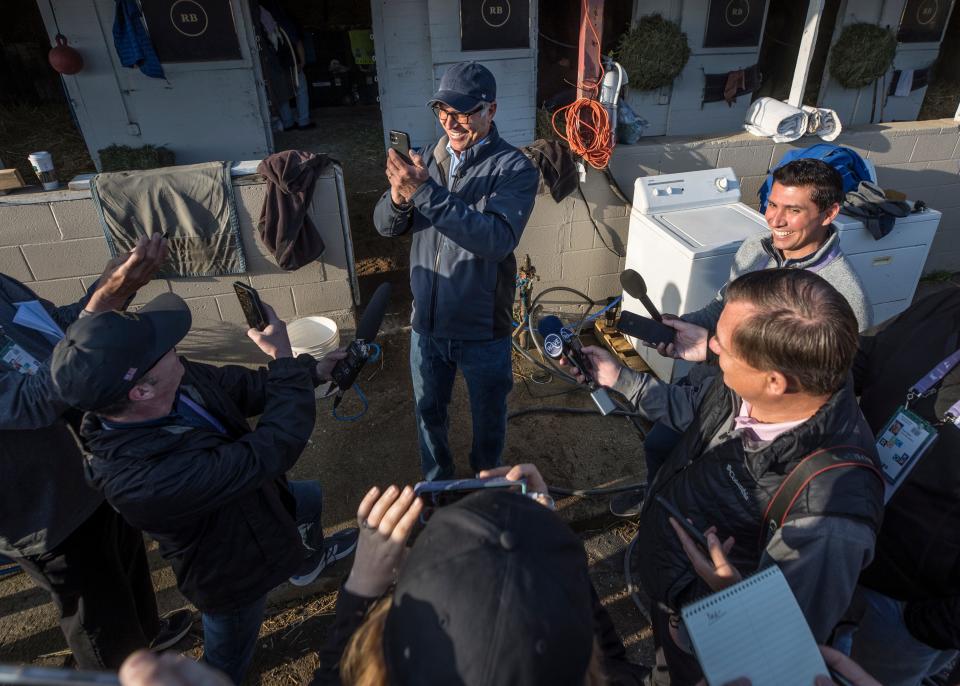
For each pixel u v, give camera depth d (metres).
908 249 3.49
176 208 3.21
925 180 4.64
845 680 1.04
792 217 2.19
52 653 2.40
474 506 0.81
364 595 1.00
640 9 5.05
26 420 1.57
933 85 6.57
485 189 2.36
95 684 0.64
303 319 3.78
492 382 2.63
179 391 1.64
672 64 5.03
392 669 0.72
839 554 1.17
